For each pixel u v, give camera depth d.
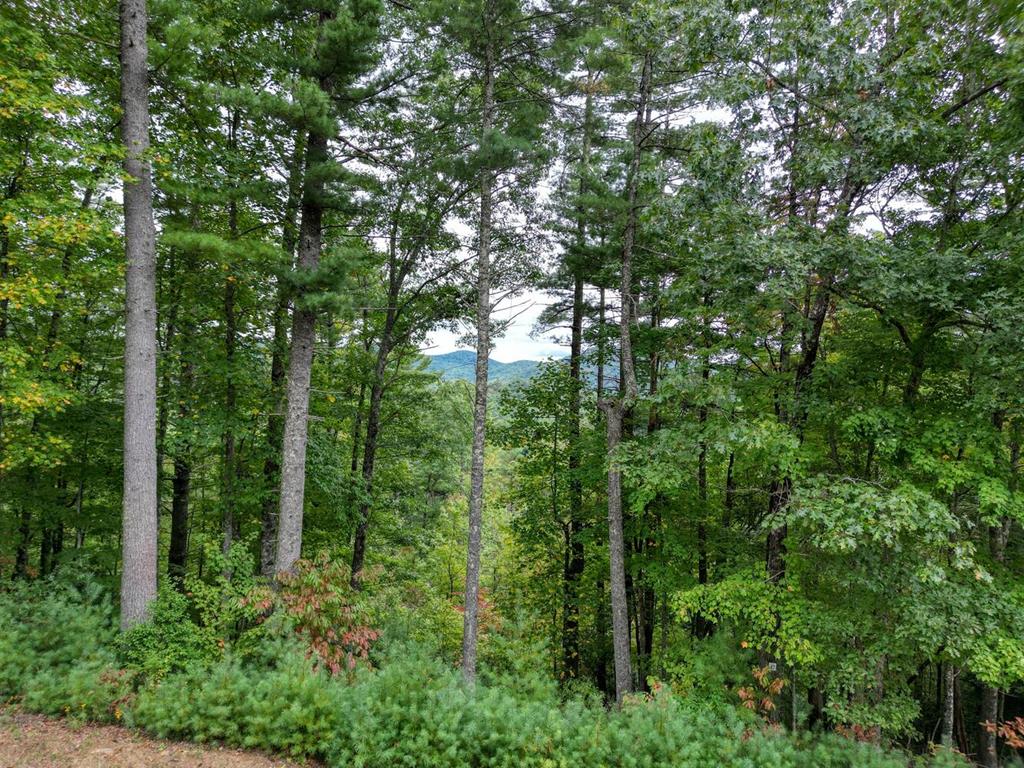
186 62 8.36
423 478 22.17
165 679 6.82
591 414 14.89
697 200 8.98
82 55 9.18
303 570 8.59
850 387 9.46
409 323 15.18
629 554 14.16
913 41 8.01
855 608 8.90
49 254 9.09
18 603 7.75
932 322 8.36
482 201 11.14
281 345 12.23
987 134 7.90
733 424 9.20
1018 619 7.54
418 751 5.83
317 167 8.59
